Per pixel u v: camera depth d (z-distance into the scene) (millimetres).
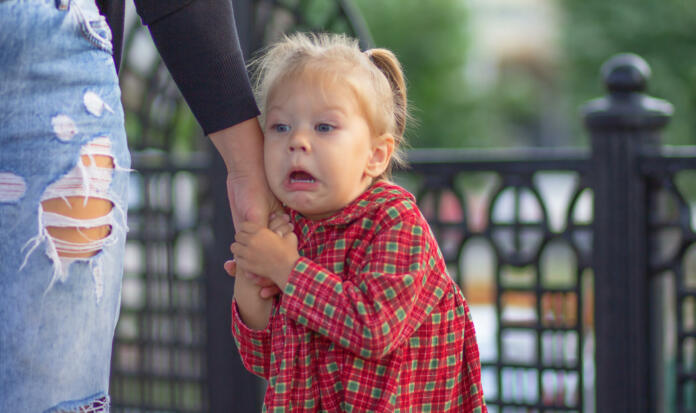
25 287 1673
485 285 10531
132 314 4773
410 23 17516
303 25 4582
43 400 1711
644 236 3732
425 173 4055
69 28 1696
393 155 2131
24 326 1674
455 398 2016
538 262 3918
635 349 3719
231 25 2012
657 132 3881
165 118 5242
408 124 2400
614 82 3748
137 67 5070
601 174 3744
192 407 4691
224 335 4461
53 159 1681
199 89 1974
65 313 1721
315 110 1855
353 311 1755
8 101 1636
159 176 4633
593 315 3807
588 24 19516
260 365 2043
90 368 1783
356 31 4699
